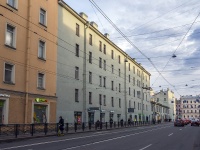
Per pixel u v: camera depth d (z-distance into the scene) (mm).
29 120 26844
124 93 59219
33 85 27984
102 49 47969
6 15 24672
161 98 123562
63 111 33906
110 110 50469
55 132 26547
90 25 42094
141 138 22172
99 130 34875
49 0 31531
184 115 158125
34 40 28500
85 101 39875
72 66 36906
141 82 75188
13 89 25109
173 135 26172
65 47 35188
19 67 26156
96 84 44594
